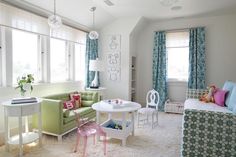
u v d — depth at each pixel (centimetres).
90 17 448
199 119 198
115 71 522
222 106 335
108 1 376
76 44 479
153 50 545
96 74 492
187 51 512
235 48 464
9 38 306
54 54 417
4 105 248
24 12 320
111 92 530
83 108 372
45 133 306
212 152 197
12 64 314
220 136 193
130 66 516
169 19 510
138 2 383
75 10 394
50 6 350
